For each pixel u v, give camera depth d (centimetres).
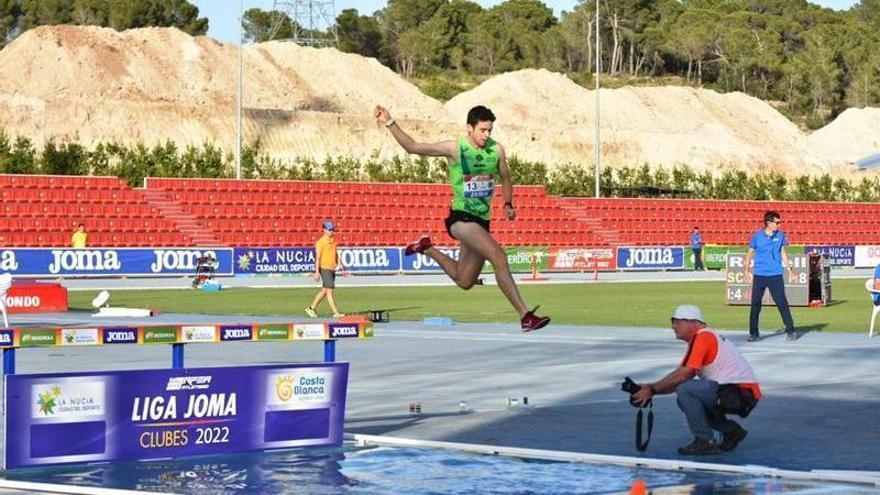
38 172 9712
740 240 10688
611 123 19100
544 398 2125
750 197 12706
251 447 1598
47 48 15462
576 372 2525
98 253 7000
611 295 5869
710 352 1600
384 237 8950
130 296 5634
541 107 18838
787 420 1862
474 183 1362
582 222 9856
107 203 8006
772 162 18025
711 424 1611
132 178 9894
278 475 1460
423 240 1388
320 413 1642
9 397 1440
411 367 2636
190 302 5169
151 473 1466
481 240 1352
